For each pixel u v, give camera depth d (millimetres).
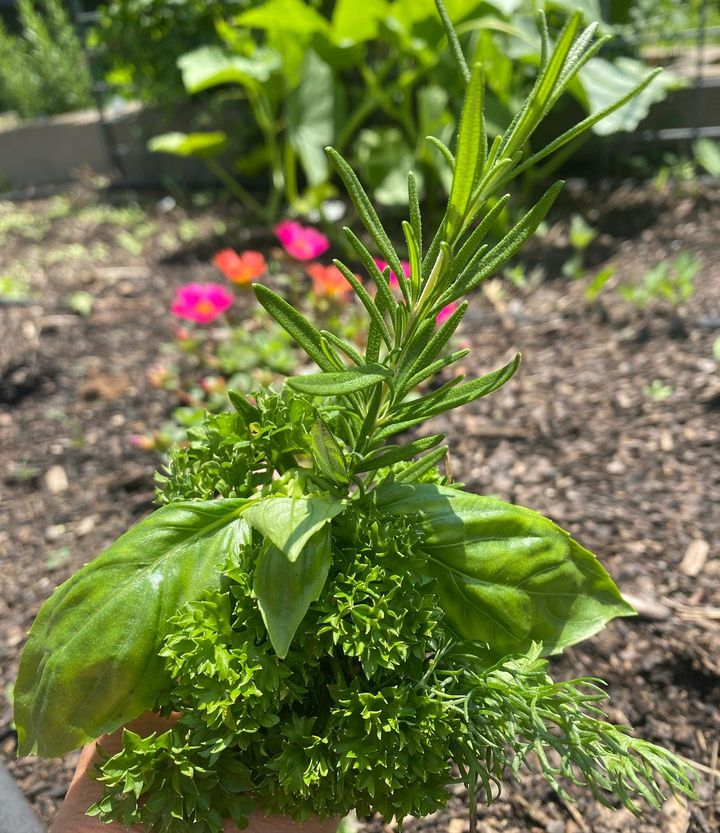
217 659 165
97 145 1146
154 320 658
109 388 555
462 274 169
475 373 540
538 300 646
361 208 164
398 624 167
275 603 162
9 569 409
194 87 803
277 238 835
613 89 733
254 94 894
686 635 333
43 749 175
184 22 956
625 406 487
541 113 152
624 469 433
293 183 875
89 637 175
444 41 757
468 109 145
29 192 1129
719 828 270
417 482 206
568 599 200
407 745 170
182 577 179
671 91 880
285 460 203
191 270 770
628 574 363
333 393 146
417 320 174
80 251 844
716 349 505
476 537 192
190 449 206
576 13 138
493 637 195
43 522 440
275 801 179
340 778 169
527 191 851
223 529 186
